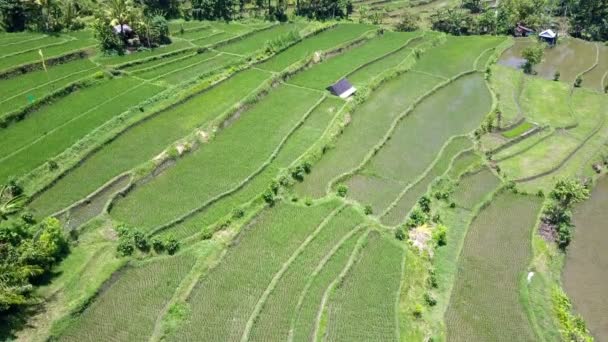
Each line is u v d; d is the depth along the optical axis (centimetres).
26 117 5738
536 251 4506
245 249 4162
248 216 4425
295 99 6681
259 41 9031
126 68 7250
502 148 6222
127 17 7881
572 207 5228
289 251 4166
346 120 6294
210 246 4100
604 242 4778
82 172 4834
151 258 3959
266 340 3416
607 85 8106
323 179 5228
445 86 7694
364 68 8031
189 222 4372
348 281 3950
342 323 3594
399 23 11031
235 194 4756
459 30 10956
